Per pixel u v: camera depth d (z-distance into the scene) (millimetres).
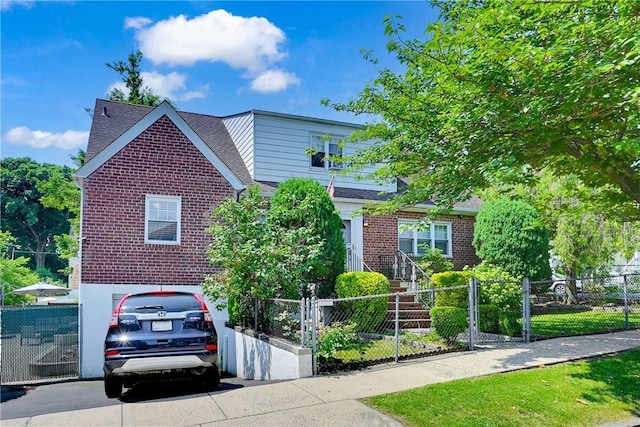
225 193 14070
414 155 8359
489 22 6172
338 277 12555
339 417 5836
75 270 26141
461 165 7266
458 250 18375
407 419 5742
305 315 8469
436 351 9328
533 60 6004
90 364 12109
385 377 7684
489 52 6148
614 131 6527
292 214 12148
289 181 13445
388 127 9070
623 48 5328
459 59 6914
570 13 5750
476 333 10523
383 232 16953
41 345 12273
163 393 8094
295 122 17156
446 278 12422
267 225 11242
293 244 11266
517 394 6562
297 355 8031
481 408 6082
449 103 7574
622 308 15555
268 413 6035
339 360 8594
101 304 12406
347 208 16344
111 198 12852
